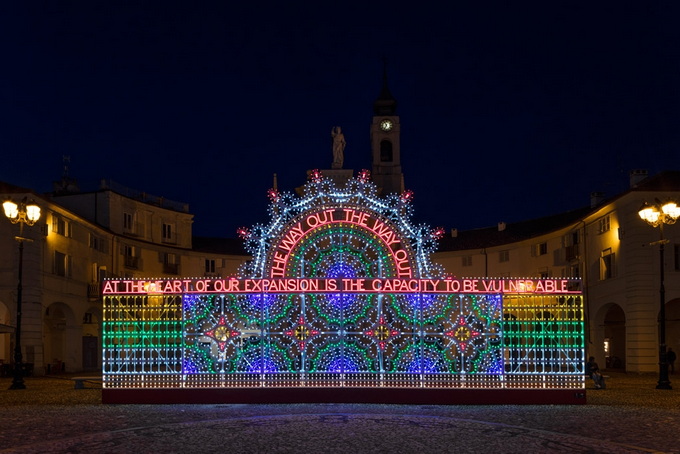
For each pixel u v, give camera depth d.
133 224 54.81
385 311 21.11
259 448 13.03
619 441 13.81
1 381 32.56
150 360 20.47
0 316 41.59
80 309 45.16
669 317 41.69
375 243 22.36
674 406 19.67
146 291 20.30
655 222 26.52
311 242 22.38
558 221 58.12
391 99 59.25
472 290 20.03
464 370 20.34
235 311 20.64
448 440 13.88
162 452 12.71
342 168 28.41
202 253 63.00
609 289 41.56
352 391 19.89
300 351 21.14
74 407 19.47
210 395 20.02
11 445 13.46
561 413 18.00
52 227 41.31
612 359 44.56
